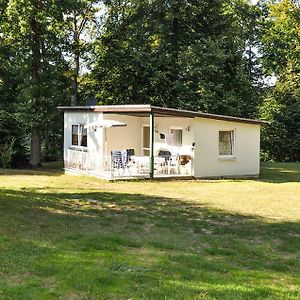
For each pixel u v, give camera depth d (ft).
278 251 25.07
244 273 20.35
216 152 65.10
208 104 90.53
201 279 18.89
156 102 96.78
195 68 92.32
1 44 77.77
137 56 92.99
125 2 97.30
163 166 63.10
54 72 82.33
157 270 19.90
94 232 27.37
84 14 93.86
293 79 113.60
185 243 26.04
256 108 106.01
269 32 121.39
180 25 99.91
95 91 99.96
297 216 34.83
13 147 86.53
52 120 81.56
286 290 18.10
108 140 69.87
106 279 18.07
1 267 19.08
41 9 74.90
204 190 49.34
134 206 37.60
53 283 17.49
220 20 101.50
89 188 49.26
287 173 74.49
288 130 111.65
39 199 38.45
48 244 23.35
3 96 87.56
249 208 38.06
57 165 87.66
